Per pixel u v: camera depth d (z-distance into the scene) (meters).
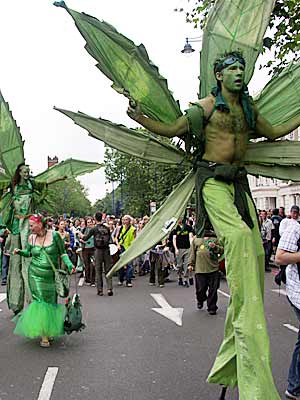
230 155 4.68
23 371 6.89
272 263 21.36
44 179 9.77
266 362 4.13
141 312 11.18
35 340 8.60
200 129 4.64
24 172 9.59
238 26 5.02
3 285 15.91
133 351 7.86
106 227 13.84
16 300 9.95
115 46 4.53
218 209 4.54
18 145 9.48
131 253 4.86
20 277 9.96
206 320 10.25
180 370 6.86
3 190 9.69
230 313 4.91
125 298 13.27
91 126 4.91
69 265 8.21
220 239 4.48
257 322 4.20
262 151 5.04
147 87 4.65
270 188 56.19
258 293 4.27
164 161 4.99
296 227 5.46
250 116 4.67
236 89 4.54
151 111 4.69
